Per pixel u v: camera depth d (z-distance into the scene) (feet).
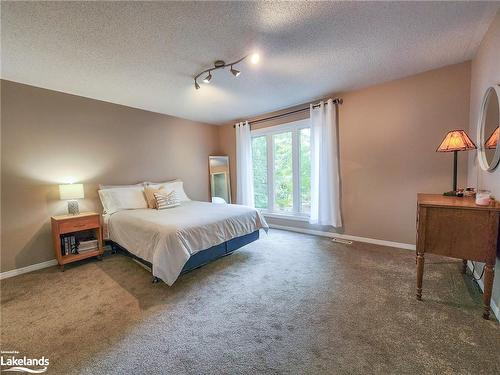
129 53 7.04
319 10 5.41
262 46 6.91
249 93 11.02
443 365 4.18
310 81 9.82
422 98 9.36
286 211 14.62
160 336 5.20
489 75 6.38
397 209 10.30
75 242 9.64
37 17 5.27
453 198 6.75
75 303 6.63
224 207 11.27
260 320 5.67
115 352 4.76
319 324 5.44
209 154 17.06
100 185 11.31
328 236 12.54
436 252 5.90
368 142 10.83
